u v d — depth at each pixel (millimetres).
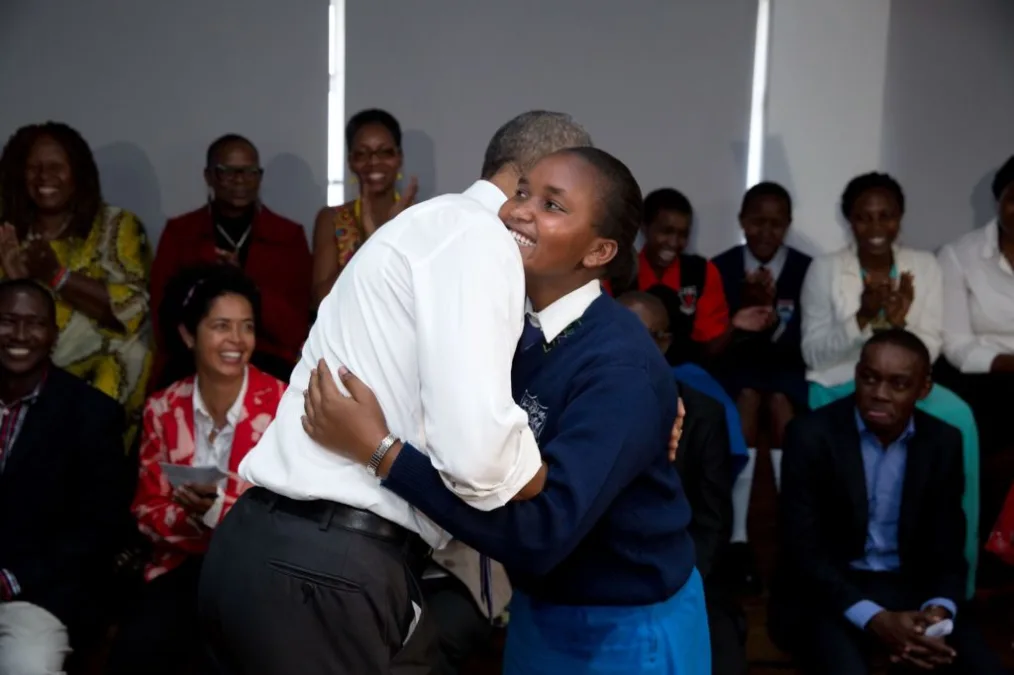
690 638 1695
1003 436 3518
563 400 1569
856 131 4215
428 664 1635
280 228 3686
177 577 2635
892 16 4219
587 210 1547
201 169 4148
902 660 2596
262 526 1540
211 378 2650
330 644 1510
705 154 4281
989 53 4250
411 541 1577
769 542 3531
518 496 1449
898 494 2824
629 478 1530
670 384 1620
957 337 3680
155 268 3590
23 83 4086
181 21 4105
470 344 1392
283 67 4145
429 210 1539
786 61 4191
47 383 2779
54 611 2635
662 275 3777
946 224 4332
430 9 4164
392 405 1495
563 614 1669
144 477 2686
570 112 4246
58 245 3441
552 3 4199
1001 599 3232
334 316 1567
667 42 4238
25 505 2713
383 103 4191
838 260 3727
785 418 3590
